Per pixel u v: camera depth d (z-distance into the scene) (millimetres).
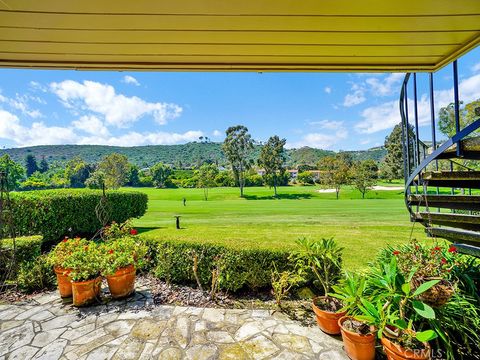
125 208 9398
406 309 2203
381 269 2629
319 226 9547
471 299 2414
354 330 2223
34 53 1647
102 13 1272
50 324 2809
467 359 2148
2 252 4078
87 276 3193
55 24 1352
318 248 3014
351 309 2355
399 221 11086
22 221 6066
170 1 1203
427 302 2061
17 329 2725
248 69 1974
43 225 6469
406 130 3217
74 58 1732
